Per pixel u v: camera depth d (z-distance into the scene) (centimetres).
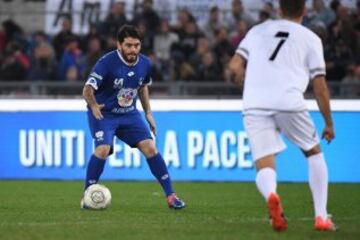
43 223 2683
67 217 2859
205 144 4616
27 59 5650
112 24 5606
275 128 2375
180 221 2734
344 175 4534
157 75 5378
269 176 2333
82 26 5884
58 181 4628
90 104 3031
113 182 4547
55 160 4738
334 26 5316
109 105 3095
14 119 4778
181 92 5047
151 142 3147
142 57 3114
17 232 2455
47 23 6003
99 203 3114
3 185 4378
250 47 2391
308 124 2373
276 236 2314
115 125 3117
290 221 2739
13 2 6191
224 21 5634
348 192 3972
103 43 5559
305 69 2369
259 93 2352
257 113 2350
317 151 2412
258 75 2362
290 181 4559
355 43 5309
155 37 5581
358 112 4503
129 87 3091
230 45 5453
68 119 4712
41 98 4975
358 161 4519
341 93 4897
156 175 3152
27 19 6038
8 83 5184
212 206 3300
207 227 2559
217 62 5412
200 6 5794
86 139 4694
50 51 5638
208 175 4616
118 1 5919
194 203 3422
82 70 5547
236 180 4591
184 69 5403
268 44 2370
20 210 3128
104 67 3028
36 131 4759
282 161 4562
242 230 2478
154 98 4900
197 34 5575
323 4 5359
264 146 2348
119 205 3306
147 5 5659
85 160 4700
